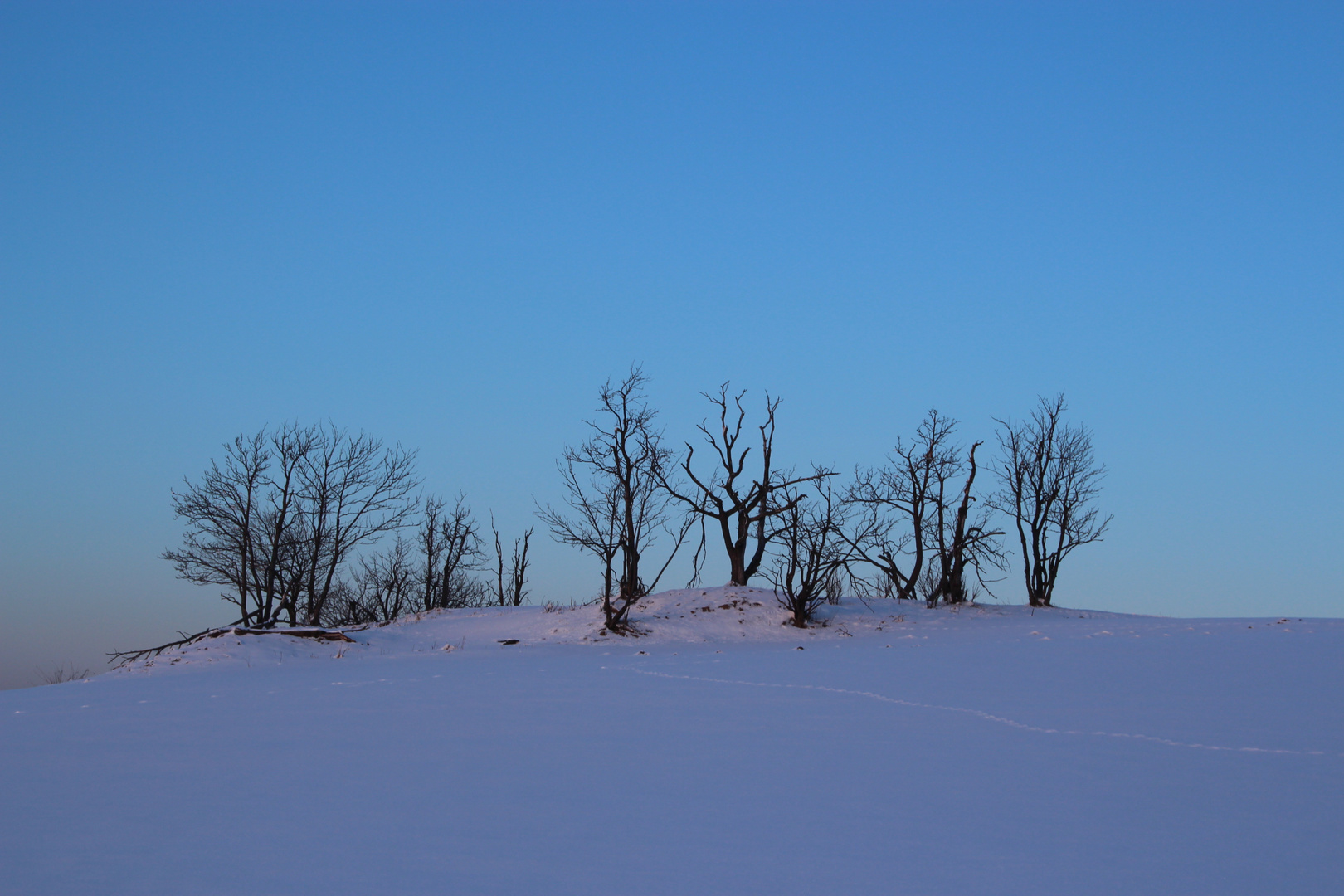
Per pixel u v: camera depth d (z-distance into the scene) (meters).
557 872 7.86
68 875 7.73
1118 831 9.10
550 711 16.81
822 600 44.62
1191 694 17.92
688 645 36.41
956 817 9.59
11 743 14.02
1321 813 9.73
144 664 30.61
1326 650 25.08
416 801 10.22
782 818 9.55
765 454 47.41
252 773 11.66
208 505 46.44
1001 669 22.62
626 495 42.72
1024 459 48.75
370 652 34.62
